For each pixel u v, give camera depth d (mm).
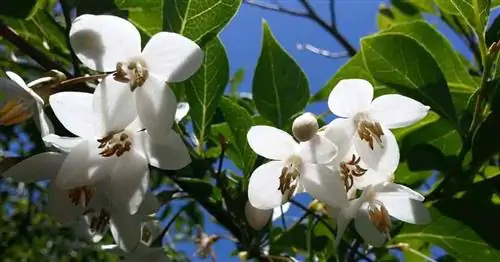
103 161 172
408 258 254
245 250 222
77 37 162
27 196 803
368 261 228
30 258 819
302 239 236
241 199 203
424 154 230
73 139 169
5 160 183
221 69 208
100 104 165
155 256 212
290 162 180
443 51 246
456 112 226
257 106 218
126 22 162
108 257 752
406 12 348
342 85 180
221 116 240
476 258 214
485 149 206
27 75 255
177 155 171
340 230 184
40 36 240
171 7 179
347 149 181
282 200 181
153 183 278
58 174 168
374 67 220
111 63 167
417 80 217
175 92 201
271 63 220
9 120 174
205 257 279
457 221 214
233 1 180
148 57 165
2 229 827
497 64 204
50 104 166
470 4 208
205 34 182
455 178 212
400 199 194
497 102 206
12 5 193
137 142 173
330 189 179
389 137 186
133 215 182
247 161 206
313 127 172
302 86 220
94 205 181
